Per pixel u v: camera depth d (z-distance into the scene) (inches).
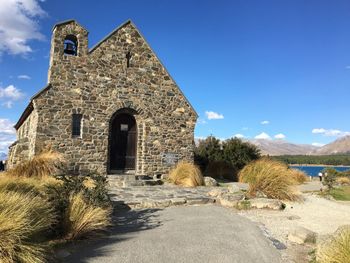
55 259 234.4
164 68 718.5
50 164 545.6
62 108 614.2
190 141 728.3
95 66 649.0
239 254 255.8
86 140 629.6
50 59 631.2
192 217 372.5
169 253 254.7
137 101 683.4
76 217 281.9
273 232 320.8
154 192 511.5
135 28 696.4
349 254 206.8
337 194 568.7
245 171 665.0
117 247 265.1
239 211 410.3
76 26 641.0
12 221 212.2
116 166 679.7
